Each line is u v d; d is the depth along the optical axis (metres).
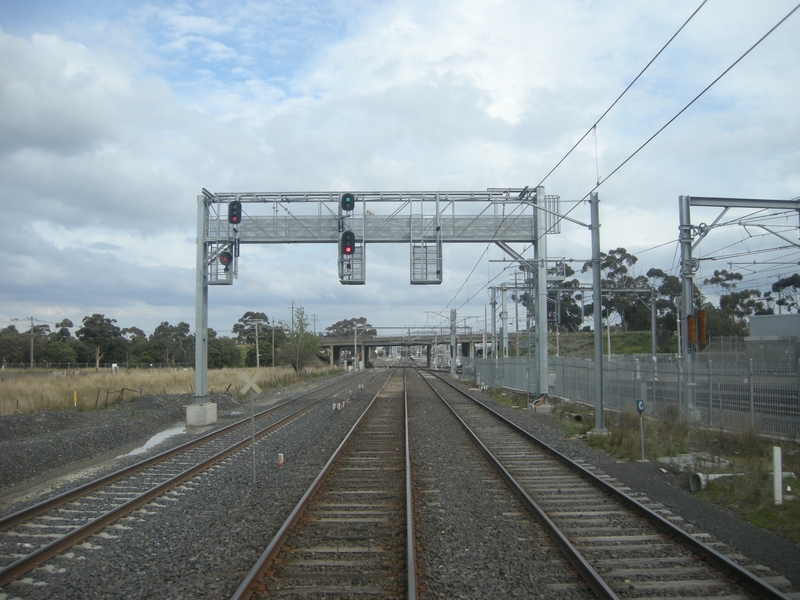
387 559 7.28
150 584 6.69
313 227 23.20
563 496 10.62
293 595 6.27
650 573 6.82
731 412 17.00
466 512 9.48
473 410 27.22
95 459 16.88
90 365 90.06
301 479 12.10
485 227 23.92
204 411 23.06
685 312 20.42
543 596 6.31
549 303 71.19
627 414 18.78
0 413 25.17
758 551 7.68
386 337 118.56
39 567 7.25
